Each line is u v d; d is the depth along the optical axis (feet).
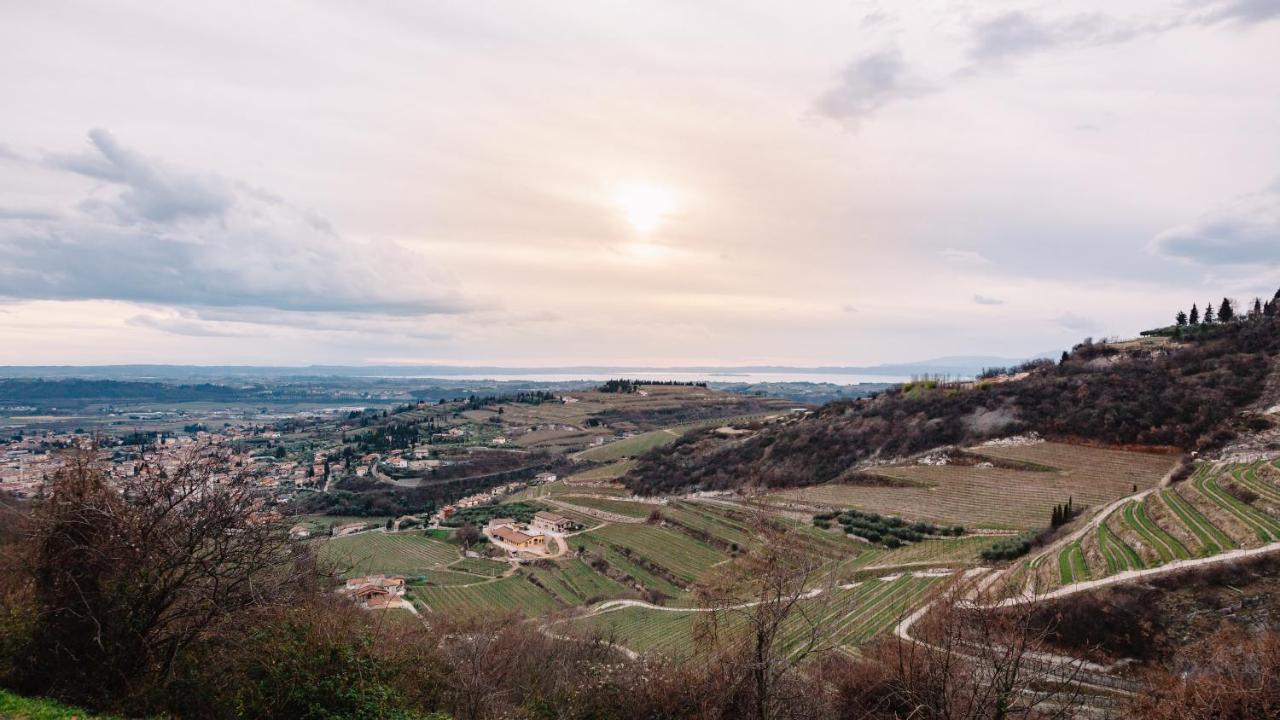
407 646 92.58
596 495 546.67
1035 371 486.79
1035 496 301.43
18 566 69.67
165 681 69.77
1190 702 92.84
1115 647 132.98
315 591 91.45
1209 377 353.72
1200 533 169.99
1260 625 123.75
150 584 69.87
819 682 93.81
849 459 447.83
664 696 83.56
